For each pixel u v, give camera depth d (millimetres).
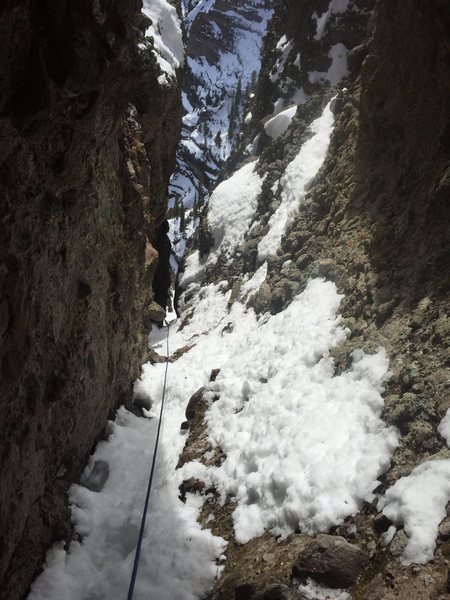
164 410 7469
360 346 5477
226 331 9297
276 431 5316
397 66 7191
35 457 4086
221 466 5492
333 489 4262
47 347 4199
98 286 5668
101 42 3412
